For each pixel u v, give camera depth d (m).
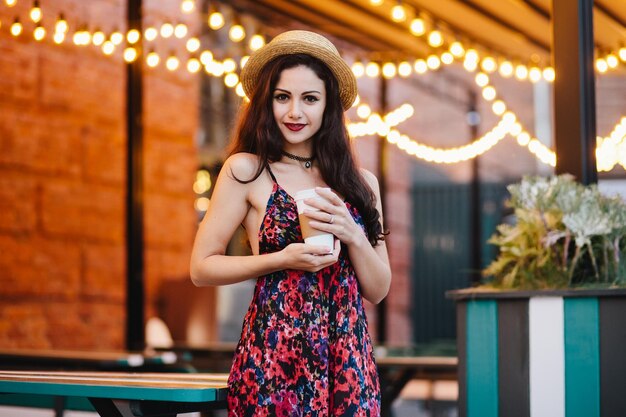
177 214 8.80
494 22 6.20
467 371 3.15
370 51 7.62
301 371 2.54
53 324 7.03
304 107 2.67
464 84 11.88
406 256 13.61
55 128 7.06
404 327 13.40
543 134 11.80
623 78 4.20
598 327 3.01
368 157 11.68
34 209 6.87
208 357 6.85
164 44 8.08
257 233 2.71
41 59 6.88
